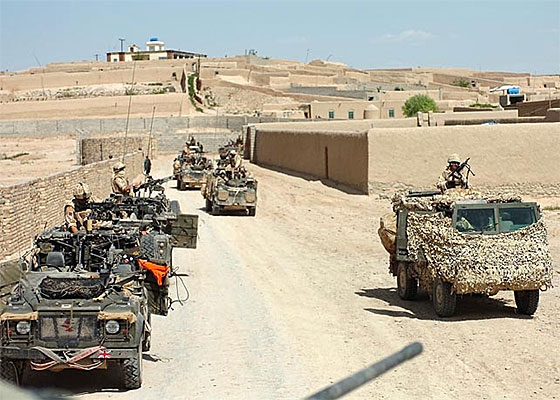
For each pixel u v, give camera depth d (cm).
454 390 893
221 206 2738
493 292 1220
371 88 10438
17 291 899
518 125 2991
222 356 1038
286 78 10544
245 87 9488
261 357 1034
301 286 1545
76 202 1272
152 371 966
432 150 3005
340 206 2923
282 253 1973
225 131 7075
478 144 2991
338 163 3531
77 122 7081
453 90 10525
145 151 5731
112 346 856
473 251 1206
